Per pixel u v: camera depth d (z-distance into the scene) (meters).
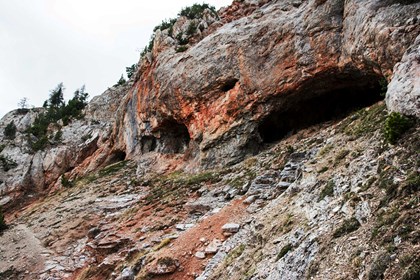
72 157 55.22
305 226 11.63
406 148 10.70
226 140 28.25
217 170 27.11
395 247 7.48
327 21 22.97
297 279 9.45
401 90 12.42
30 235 30.06
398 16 17.47
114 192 34.19
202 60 29.81
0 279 24.06
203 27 37.53
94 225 27.28
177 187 26.92
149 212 24.36
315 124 26.92
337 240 9.50
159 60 35.66
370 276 7.30
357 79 22.92
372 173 11.34
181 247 16.73
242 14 35.09
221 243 15.84
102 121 61.97
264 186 19.53
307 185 14.55
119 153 48.09
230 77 27.91
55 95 101.19
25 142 58.88
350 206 10.59
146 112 38.28
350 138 16.42
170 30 39.94
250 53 26.84
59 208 34.56
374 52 18.36
